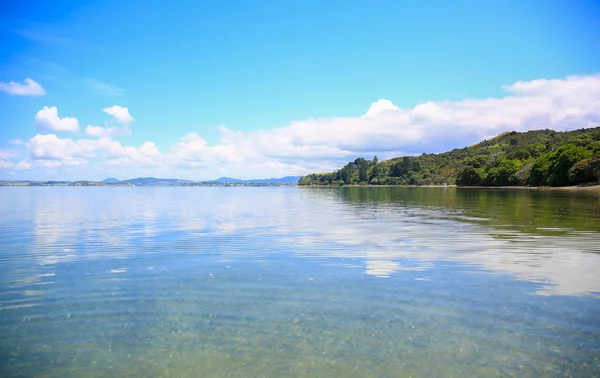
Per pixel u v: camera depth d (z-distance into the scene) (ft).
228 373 20.06
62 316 27.55
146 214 109.91
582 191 242.37
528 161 395.55
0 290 33.45
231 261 44.16
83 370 20.48
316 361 21.20
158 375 19.92
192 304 29.78
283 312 28.02
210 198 236.22
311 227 75.31
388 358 21.50
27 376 19.93
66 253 49.42
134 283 35.40
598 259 44.16
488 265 41.55
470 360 21.27
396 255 46.98
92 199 217.77
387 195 256.52
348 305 29.37
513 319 26.63
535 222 78.59
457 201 161.58
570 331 24.77
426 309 28.53
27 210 126.72
